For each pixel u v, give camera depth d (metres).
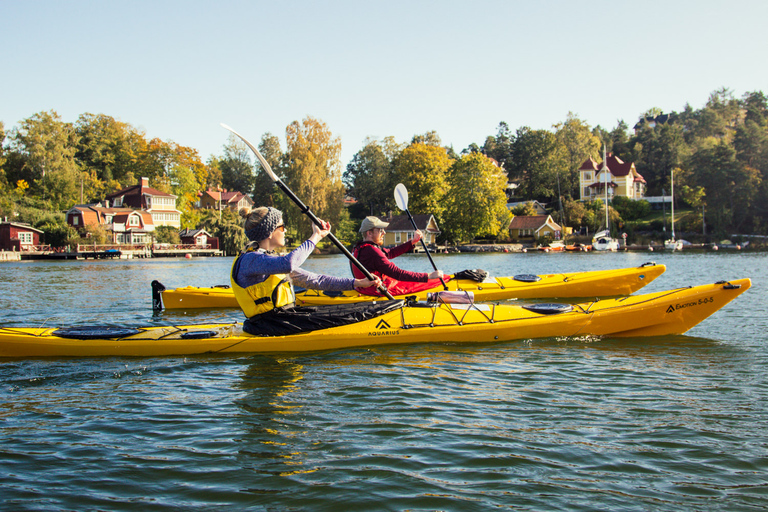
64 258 43.84
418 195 58.00
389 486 2.72
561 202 61.34
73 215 51.28
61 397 4.19
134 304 10.52
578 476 2.81
